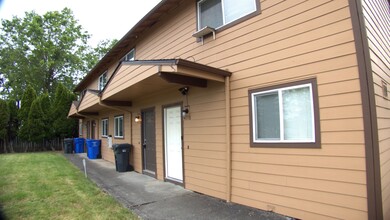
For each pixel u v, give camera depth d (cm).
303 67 419
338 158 373
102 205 497
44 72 2752
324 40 396
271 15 473
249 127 498
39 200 523
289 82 436
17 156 1361
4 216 434
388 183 393
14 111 1686
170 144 741
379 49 449
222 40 572
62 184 665
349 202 360
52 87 2805
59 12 2905
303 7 426
